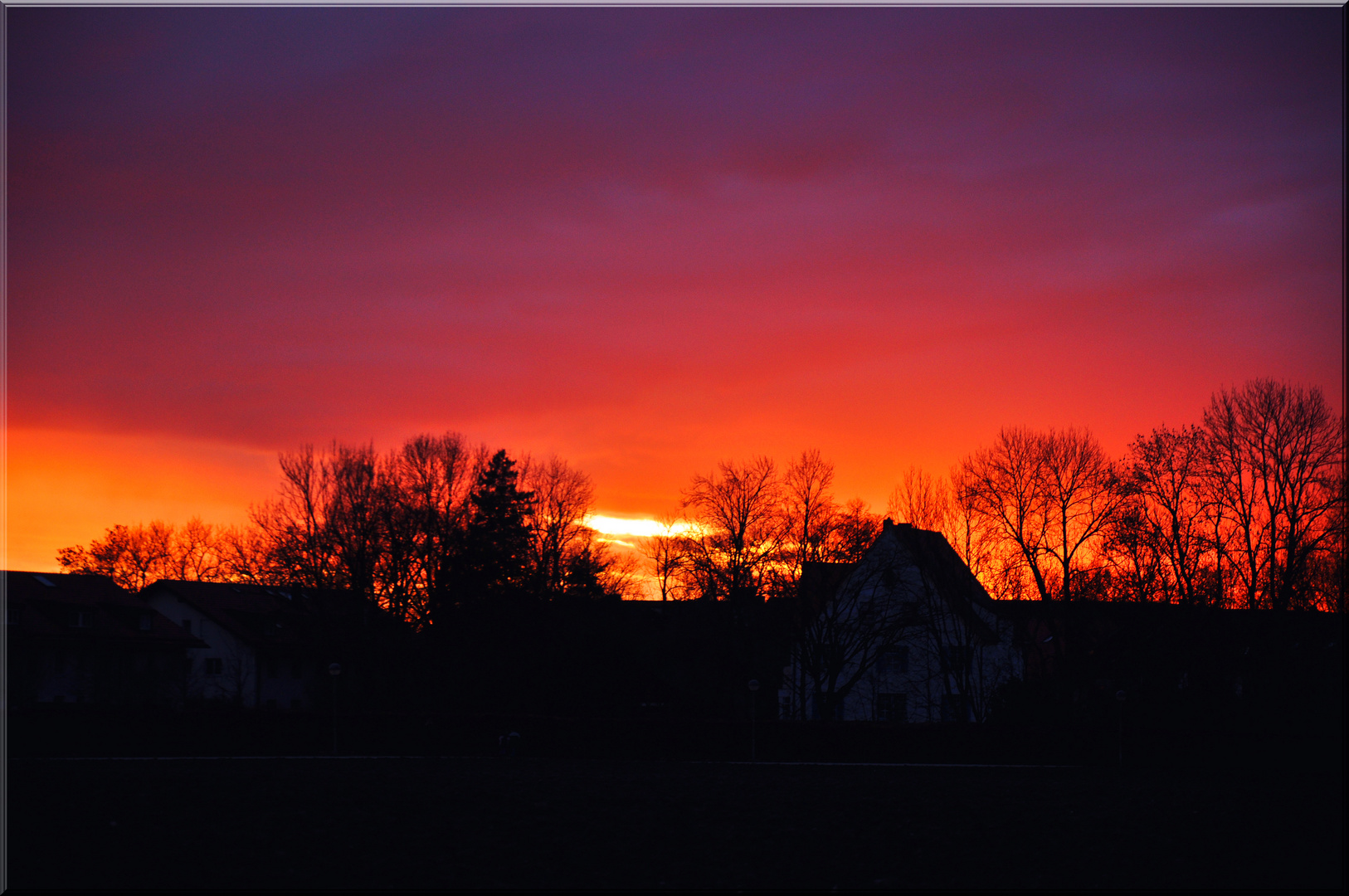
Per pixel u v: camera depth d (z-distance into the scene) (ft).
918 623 205.67
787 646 215.72
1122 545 190.29
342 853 68.74
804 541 215.10
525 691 219.41
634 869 66.44
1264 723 168.35
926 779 132.67
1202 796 114.42
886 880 64.59
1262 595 179.52
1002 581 199.93
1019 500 200.03
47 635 211.00
